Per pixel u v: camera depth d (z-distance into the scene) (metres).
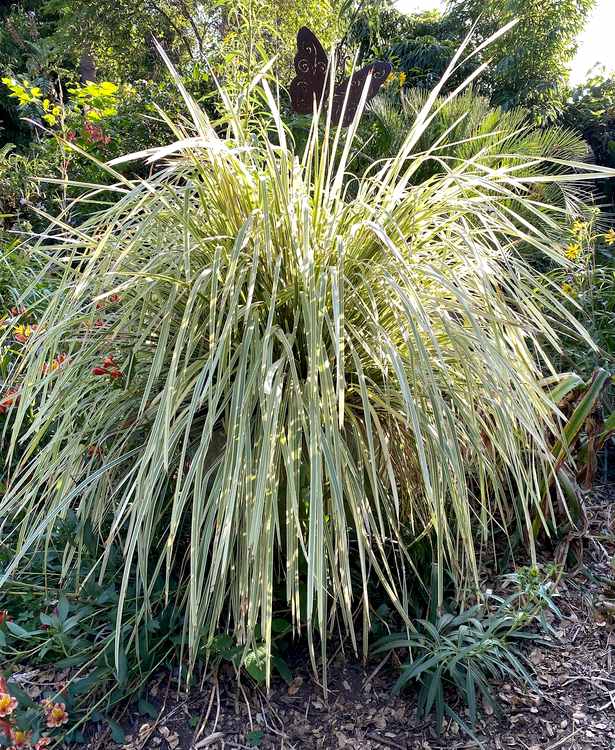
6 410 2.07
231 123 1.84
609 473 2.57
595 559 2.08
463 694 1.58
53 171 4.29
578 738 1.48
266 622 1.30
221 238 1.60
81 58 9.17
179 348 1.40
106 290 1.72
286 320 1.66
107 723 1.48
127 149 4.59
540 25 6.71
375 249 1.70
